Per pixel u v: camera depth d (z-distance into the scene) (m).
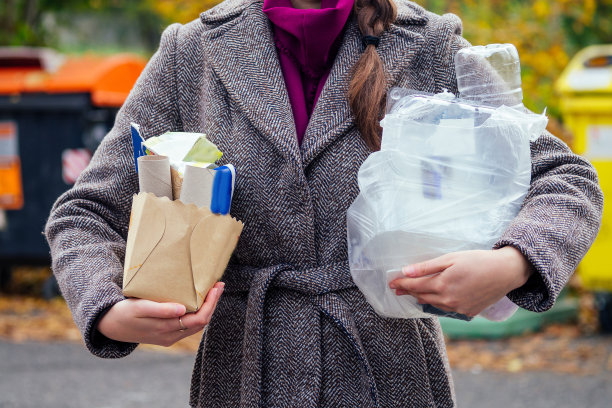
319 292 1.75
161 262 1.55
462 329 6.59
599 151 6.58
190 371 5.85
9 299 8.27
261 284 1.75
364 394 1.75
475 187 1.59
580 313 7.36
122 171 1.84
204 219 1.57
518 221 1.58
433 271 1.52
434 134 1.60
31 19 12.97
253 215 1.78
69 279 1.66
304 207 1.75
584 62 6.81
